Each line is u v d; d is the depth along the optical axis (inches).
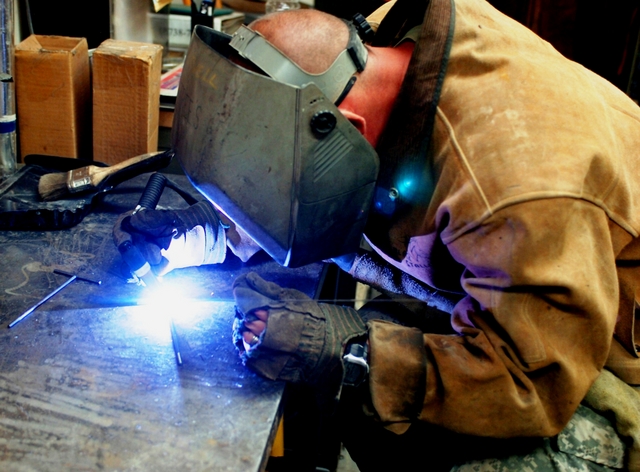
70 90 59.1
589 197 30.6
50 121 60.3
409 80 33.2
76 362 34.9
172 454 29.1
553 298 30.6
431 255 36.4
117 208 54.7
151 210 43.6
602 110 33.6
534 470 35.4
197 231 44.5
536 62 33.8
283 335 32.9
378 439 44.4
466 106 32.5
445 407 33.1
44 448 29.0
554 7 82.4
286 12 33.9
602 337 31.9
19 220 48.7
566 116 31.3
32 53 57.4
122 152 62.9
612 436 36.1
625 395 37.0
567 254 30.1
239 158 32.1
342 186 33.0
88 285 42.6
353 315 35.7
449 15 33.5
